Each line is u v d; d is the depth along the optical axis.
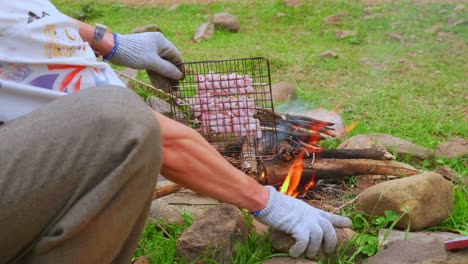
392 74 4.37
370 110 3.92
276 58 4.59
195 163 2.66
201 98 3.25
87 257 2.52
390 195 2.98
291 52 4.83
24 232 2.50
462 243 2.79
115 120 2.48
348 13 5.96
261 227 2.98
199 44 5.21
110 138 2.48
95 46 3.11
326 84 4.26
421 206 2.97
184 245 2.88
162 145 2.61
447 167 3.32
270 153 3.28
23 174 2.47
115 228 2.52
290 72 4.43
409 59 4.59
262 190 2.78
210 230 2.88
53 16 2.63
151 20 6.31
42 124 2.49
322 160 3.22
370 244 2.90
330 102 4.00
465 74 4.35
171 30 5.73
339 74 4.39
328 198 3.18
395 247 2.88
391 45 4.97
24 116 2.53
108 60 3.13
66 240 2.51
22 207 2.48
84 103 2.50
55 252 2.51
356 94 4.11
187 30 5.72
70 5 7.04
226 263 2.87
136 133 2.48
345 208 3.11
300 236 2.79
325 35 5.38
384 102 4.00
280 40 5.29
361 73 4.39
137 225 2.58
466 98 4.04
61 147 2.48
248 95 3.45
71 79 2.63
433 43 4.96
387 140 3.46
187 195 3.19
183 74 3.26
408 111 3.90
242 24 5.98
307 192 3.20
